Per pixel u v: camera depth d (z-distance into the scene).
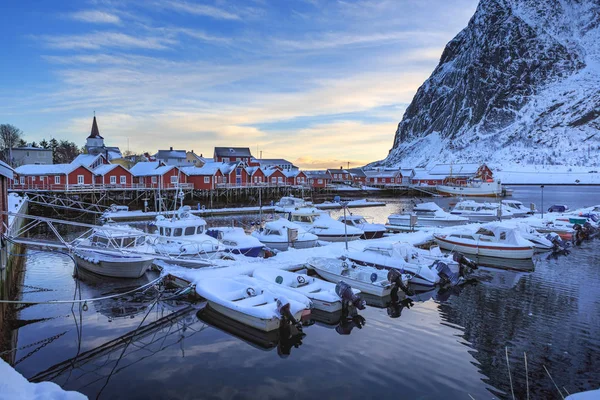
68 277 18.81
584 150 198.00
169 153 98.00
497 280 19.47
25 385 7.03
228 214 49.22
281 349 11.55
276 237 25.08
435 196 92.19
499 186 83.38
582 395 7.02
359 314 14.59
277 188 74.50
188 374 10.09
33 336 12.37
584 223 32.72
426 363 10.72
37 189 49.06
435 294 17.16
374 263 19.38
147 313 14.38
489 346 11.80
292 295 14.02
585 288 18.05
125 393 9.20
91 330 12.86
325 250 22.14
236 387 9.46
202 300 15.60
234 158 98.25
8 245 16.88
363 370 10.32
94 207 52.19
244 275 16.69
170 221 21.88
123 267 17.53
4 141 94.62
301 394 9.16
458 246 25.17
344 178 113.69
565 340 12.25
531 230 29.00
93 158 61.66
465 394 9.23
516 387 9.53
